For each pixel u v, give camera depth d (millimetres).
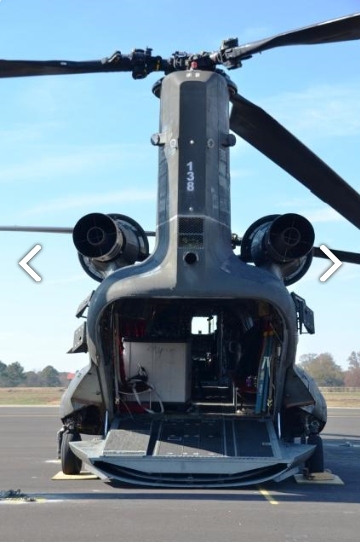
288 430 11984
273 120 10953
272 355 11539
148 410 11680
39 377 107688
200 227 10430
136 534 7445
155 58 10820
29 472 12641
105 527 7746
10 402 42844
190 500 9406
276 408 11328
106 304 10500
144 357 11930
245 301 11883
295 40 9539
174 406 11922
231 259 10688
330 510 8844
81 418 11945
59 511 8602
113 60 10625
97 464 10555
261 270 10672
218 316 13477
